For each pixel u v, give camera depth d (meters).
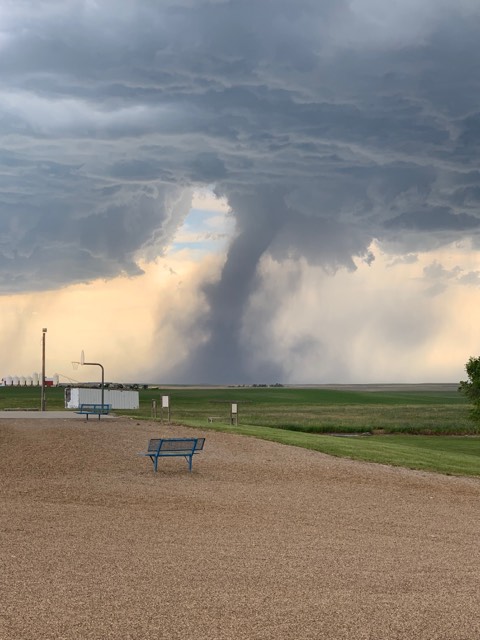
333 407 126.75
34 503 18.23
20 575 11.60
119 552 13.38
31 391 157.00
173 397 160.00
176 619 9.61
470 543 15.64
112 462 26.23
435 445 55.72
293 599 10.65
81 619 9.52
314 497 21.08
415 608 10.36
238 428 40.78
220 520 16.97
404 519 18.38
